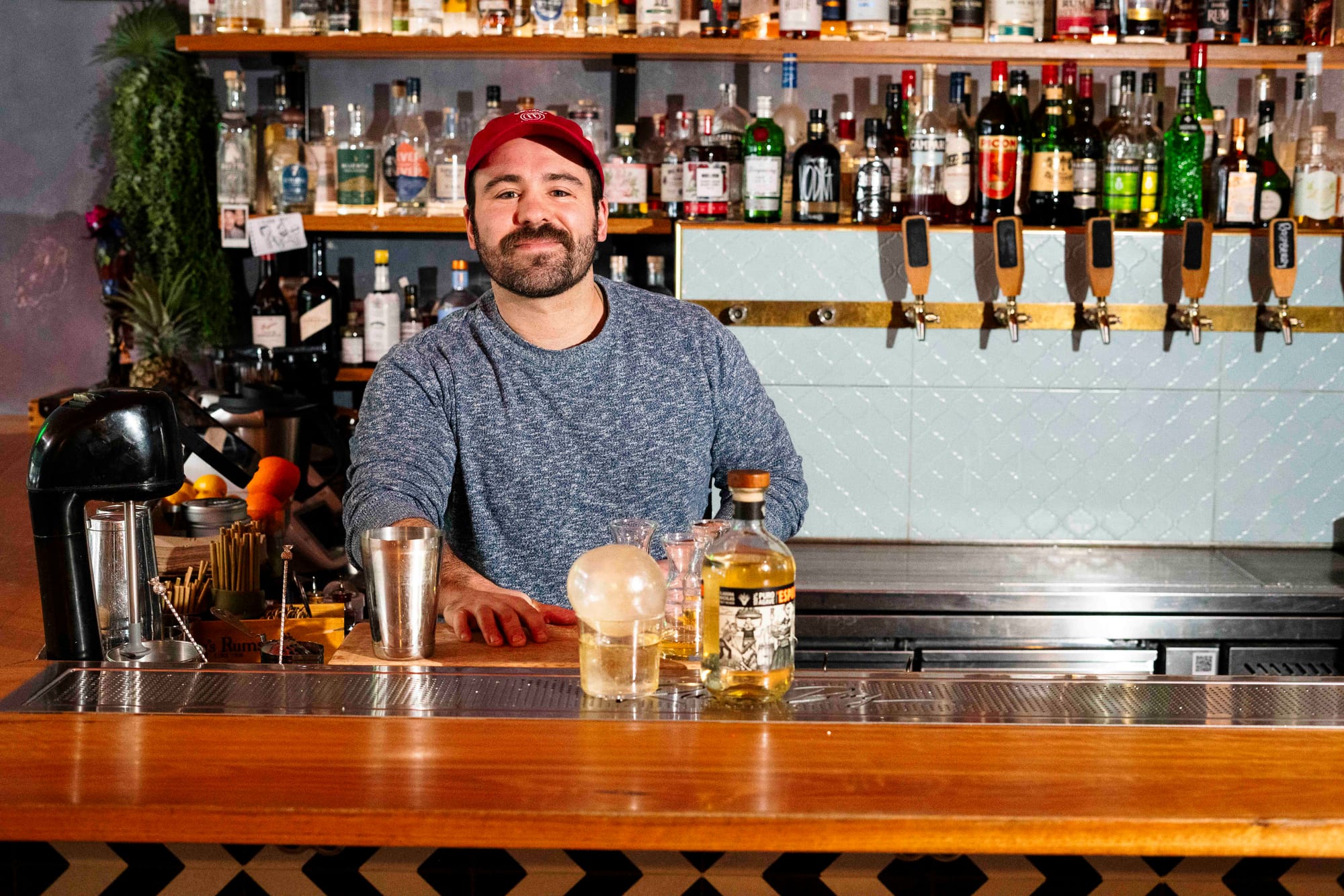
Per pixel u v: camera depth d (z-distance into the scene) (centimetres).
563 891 108
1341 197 283
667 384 193
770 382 286
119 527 147
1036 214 282
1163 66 297
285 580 161
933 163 279
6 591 189
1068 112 286
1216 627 248
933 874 107
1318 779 104
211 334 300
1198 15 281
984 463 288
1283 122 298
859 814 96
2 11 307
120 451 128
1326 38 282
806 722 116
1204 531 290
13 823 96
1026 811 96
